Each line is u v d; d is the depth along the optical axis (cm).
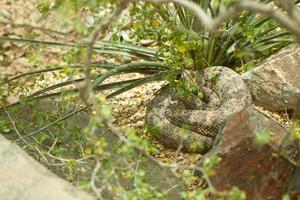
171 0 344
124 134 509
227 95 513
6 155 379
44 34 693
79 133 484
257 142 359
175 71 498
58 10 375
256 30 497
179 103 511
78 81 509
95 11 455
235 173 397
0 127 494
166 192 368
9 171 365
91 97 343
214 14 514
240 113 421
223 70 532
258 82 523
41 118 495
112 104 561
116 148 412
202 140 482
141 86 589
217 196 402
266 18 523
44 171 371
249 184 389
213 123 484
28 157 384
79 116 521
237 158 399
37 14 740
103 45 516
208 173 345
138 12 459
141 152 445
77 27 382
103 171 351
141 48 538
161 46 480
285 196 344
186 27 518
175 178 450
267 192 381
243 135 404
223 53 550
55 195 347
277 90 516
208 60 547
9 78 571
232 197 317
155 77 517
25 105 525
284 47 552
